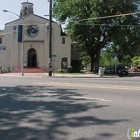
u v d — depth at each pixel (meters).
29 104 9.53
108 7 38.94
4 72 43.44
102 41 43.47
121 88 14.40
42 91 13.34
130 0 41.16
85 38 44.56
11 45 47.03
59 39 46.94
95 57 46.91
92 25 40.16
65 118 7.25
